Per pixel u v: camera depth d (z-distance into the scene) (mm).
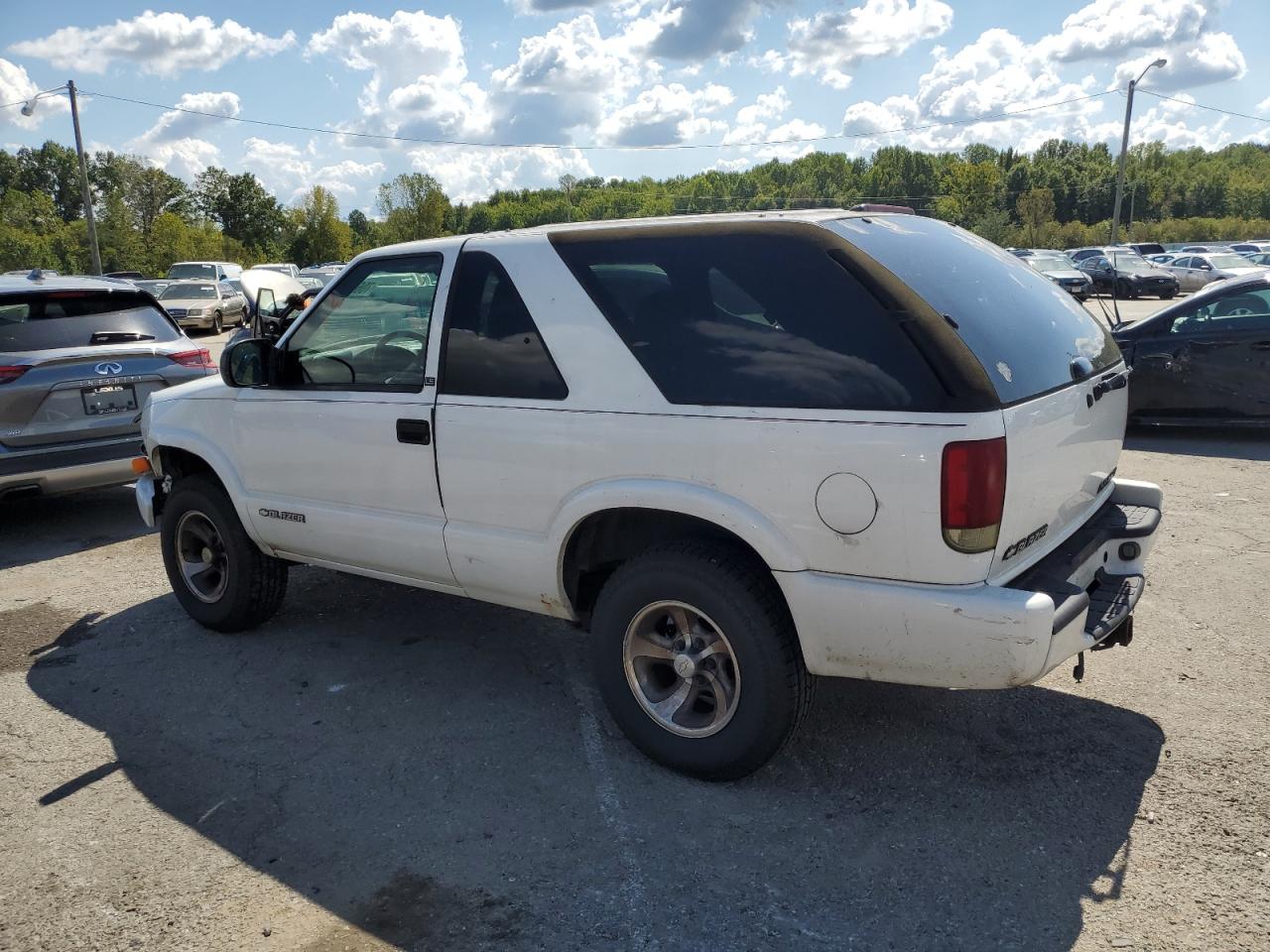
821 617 2982
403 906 2801
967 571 2779
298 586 5656
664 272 3242
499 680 4316
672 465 3143
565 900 2799
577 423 3338
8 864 3080
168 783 3539
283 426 4297
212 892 2898
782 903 2744
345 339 4098
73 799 3449
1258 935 2551
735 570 3131
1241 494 6996
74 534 7156
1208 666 4172
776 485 2965
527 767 3553
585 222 3562
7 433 6484
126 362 6965
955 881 2814
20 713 4152
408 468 3857
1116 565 3553
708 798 3291
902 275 2992
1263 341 8586
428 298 3820
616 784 3402
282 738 3852
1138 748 3520
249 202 119625
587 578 3721
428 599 5375
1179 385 8992
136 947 2676
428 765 3596
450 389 3701
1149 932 2574
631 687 3461
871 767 3445
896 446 2768
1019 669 2758
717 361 3094
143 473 5371
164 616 5293
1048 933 2586
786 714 3148
